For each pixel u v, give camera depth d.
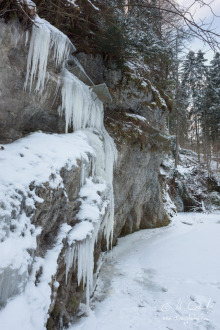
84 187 3.63
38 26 3.27
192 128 27.08
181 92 19.05
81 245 3.16
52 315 2.61
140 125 7.34
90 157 3.88
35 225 2.38
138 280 4.88
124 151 6.92
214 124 22.19
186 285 4.60
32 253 2.10
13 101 3.25
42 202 2.41
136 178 8.23
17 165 2.45
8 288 1.71
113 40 5.90
